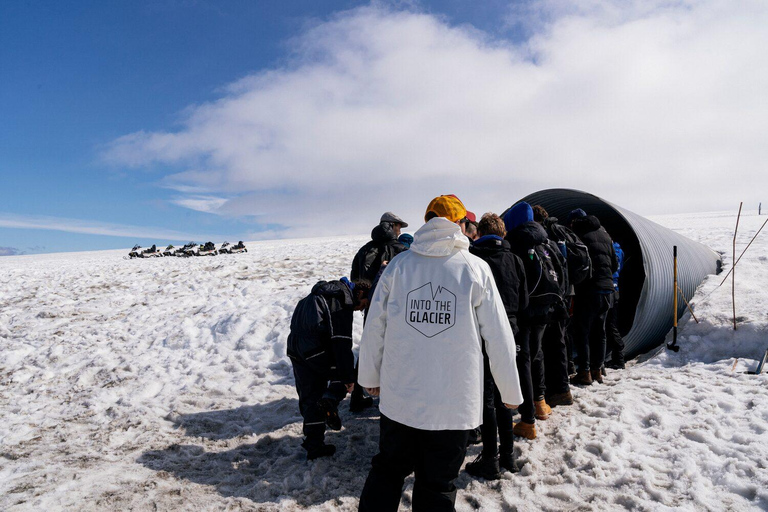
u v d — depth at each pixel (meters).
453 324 1.93
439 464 1.93
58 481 3.20
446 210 2.47
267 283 10.80
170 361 6.14
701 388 3.94
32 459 3.63
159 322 8.07
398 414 1.96
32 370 6.08
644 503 2.53
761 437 3.00
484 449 2.94
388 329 2.03
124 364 6.07
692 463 2.85
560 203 6.51
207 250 25.39
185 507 2.85
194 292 10.63
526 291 2.93
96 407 4.77
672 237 6.16
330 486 3.01
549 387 4.00
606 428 3.42
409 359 1.95
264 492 2.99
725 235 12.44
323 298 3.34
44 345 7.09
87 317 8.85
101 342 7.08
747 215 33.75
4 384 5.65
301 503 2.83
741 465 2.73
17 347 7.04
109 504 2.90
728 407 3.53
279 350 6.24
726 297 5.52
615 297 4.67
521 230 3.34
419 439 2.00
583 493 2.72
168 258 23.08
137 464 3.47
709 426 3.27
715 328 4.90
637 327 4.81
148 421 4.32
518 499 2.72
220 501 2.91
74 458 3.60
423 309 1.97
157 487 3.09
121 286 12.17
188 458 3.58
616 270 4.55
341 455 3.43
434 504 1.93
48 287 12.55
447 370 1.92
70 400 5.03
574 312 4.43
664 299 5.03
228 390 5.10
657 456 3.01
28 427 4.32
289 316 7.23
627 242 7.26
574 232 4.56
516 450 3.25
